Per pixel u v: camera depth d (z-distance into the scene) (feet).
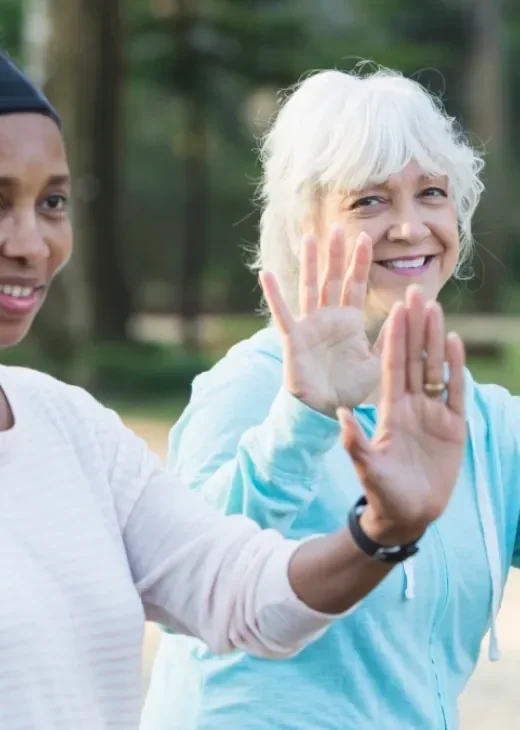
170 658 10.20
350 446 7.14
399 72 11.59
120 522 7.86
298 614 7.49
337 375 8.46
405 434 7.25
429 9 122.42
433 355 7.27
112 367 67.05
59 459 7.61
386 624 9.70
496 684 22.40
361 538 7.29
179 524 7.91
